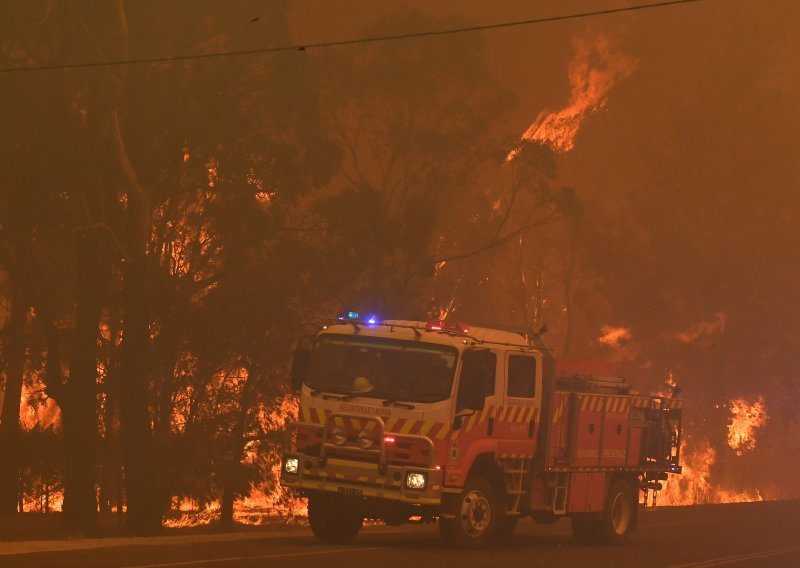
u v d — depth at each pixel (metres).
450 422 26.09
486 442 27.27
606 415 31.69
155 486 47.84
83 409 48.50
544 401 29.47
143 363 47.75
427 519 27.69
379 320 27.92
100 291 48.69
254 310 50.16
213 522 55.59
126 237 48.00
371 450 26.17
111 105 44.94
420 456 25.89
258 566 22.12
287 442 27.33
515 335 28.94
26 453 57.75
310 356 27.50
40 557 22.47
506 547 29.36
